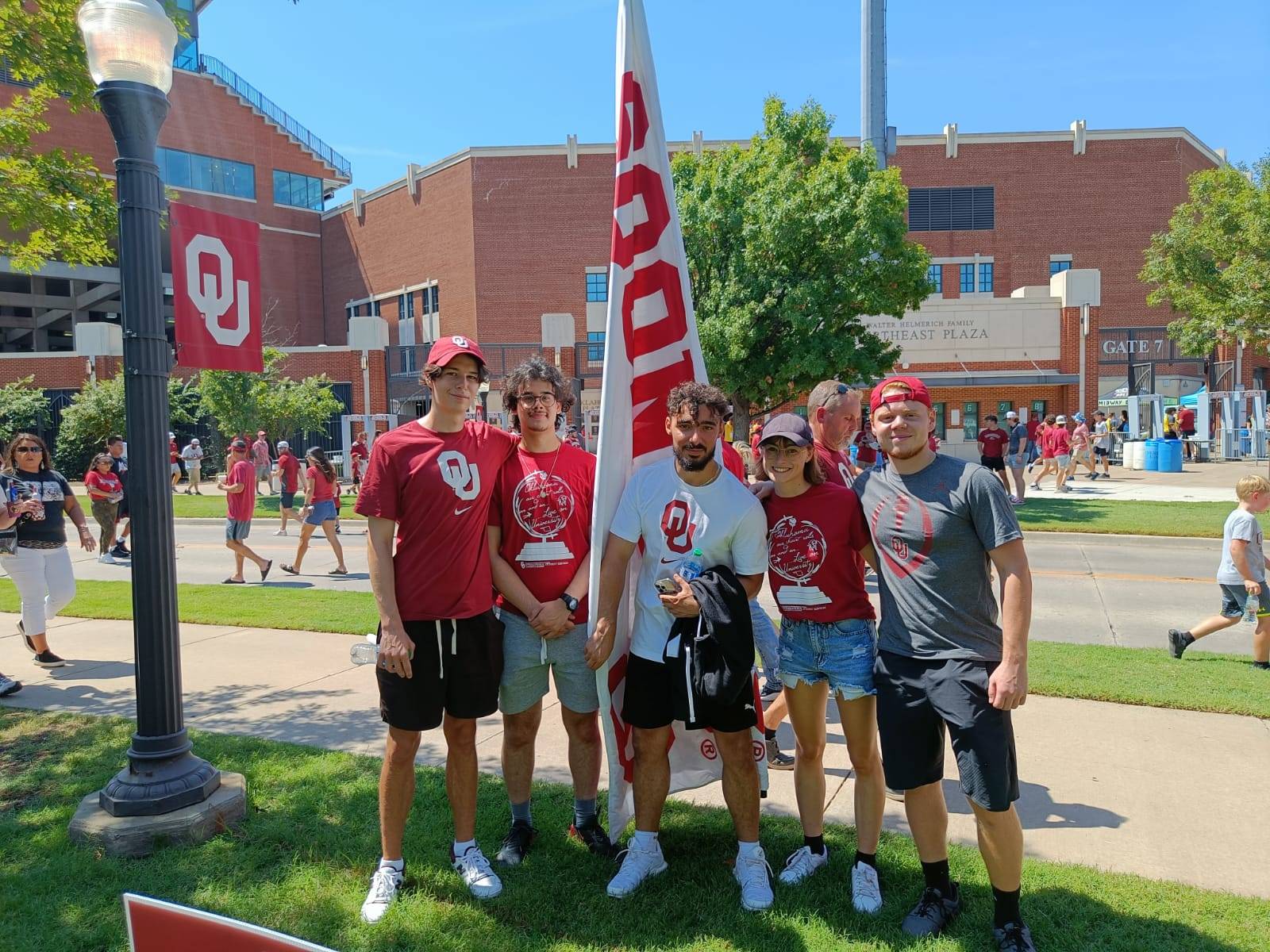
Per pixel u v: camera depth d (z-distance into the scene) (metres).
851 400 4.08
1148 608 8.73
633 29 3.61
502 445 3.41
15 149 6.20
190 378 32.44
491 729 5.12
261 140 43.84
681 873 3.35
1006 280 38.28
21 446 6.39
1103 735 4.76
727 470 3.24
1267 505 6.08
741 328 15.20
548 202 38.00
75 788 4.15
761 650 3.65
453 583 3.17
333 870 3.38
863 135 14.53
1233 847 3.50
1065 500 18.20
